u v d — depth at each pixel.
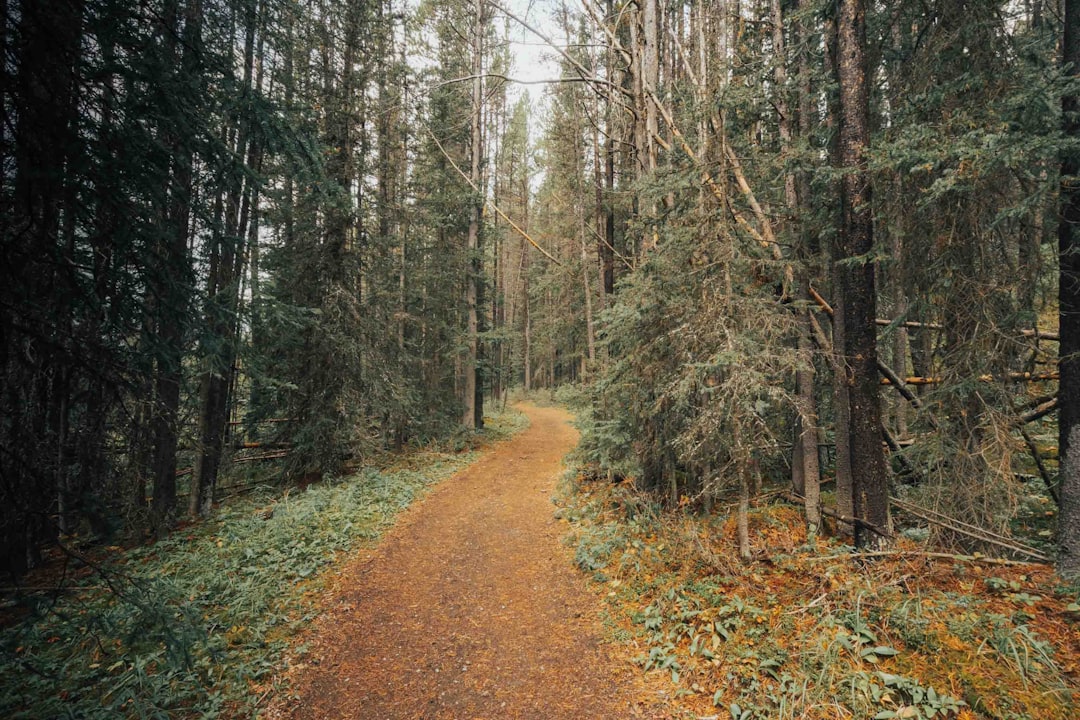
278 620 5.57
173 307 4.14
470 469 14.02
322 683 4.61
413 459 14.67
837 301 6.74
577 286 16.86
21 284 3.13
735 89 5.99
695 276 6.11
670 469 8.08
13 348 3.15
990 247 5.82
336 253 12.16
